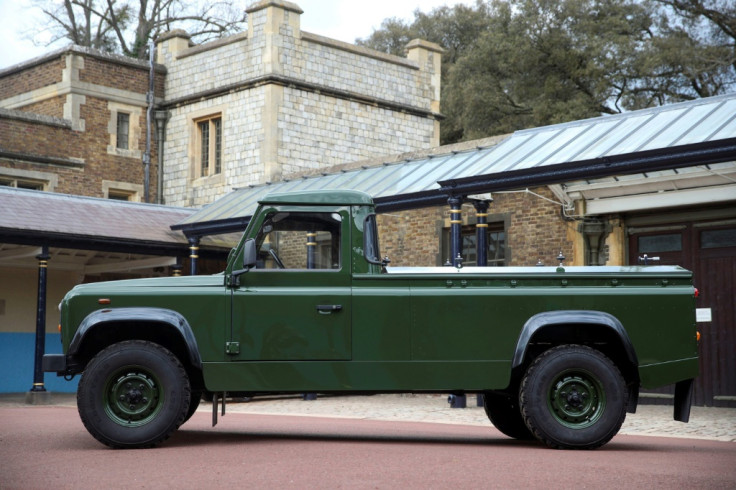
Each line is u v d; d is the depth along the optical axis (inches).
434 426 402.0
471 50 1392.7
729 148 412.8
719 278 538.6
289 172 888.3
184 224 729.0
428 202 559.5
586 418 278.4
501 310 284.0
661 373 283.4
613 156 450.3
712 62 1135.0
